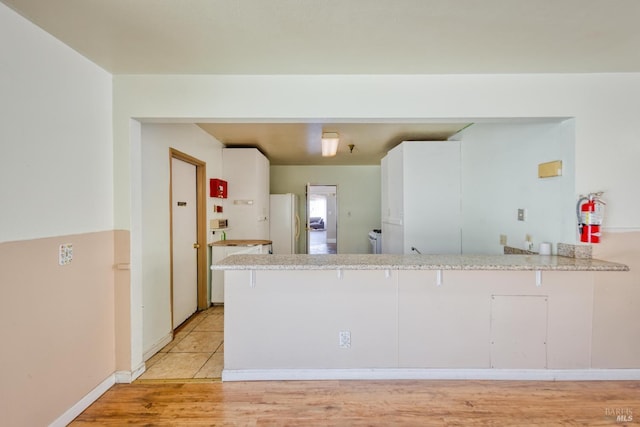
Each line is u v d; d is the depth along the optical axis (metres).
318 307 2.35
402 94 2.29
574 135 2.25
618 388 2.21
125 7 1.50
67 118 1.87
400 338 2.35
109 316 2.23
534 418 1.90
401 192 3.89
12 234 1.54
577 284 2.30
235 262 2.25
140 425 1.85
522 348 2.33
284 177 7.08
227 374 2.33
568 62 2.09
